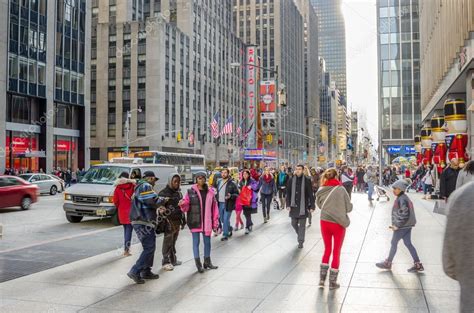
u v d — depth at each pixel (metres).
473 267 2.37
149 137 67.94
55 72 47.84
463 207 2.42
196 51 82.00
